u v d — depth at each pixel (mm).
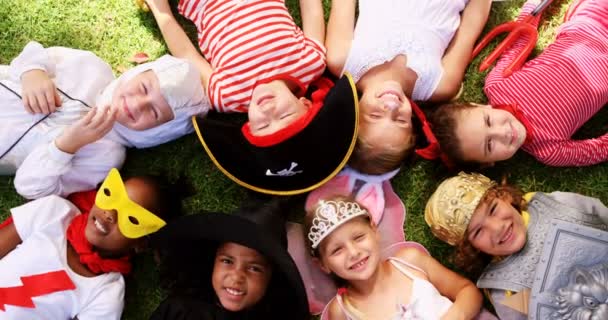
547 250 1594
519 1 1852
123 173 1839
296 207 1815
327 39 1784
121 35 1871
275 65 1688
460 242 1658
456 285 1700
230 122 1834
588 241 1579
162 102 1638
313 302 1795
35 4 1856
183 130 1771
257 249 1407
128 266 1728
